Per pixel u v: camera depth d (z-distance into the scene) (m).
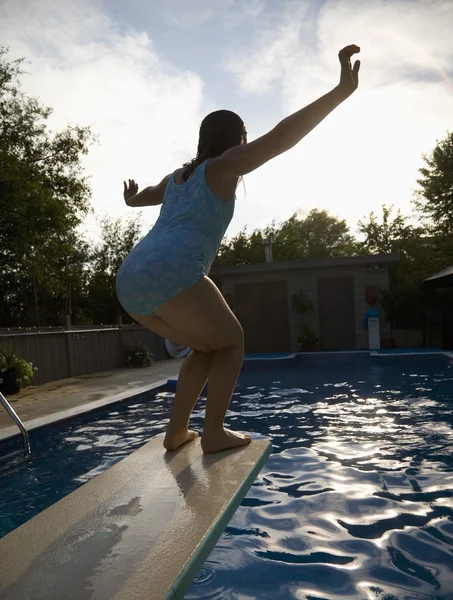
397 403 6.23
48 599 1.15
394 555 2.00
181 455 2.40
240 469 2.10
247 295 16.44
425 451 3.81
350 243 44.03
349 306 15.73
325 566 1.90
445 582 1.77
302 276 16.02
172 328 2.21
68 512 1.73
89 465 3.92
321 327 15.91
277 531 2.28
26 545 1.47
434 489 2.88
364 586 1.74
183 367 2.52
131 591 1.16
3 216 17.05
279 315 16.19
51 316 32.28
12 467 3.98
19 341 10.20
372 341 14.53
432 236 25.62
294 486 3.02
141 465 2.27
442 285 12.84
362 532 2.26
